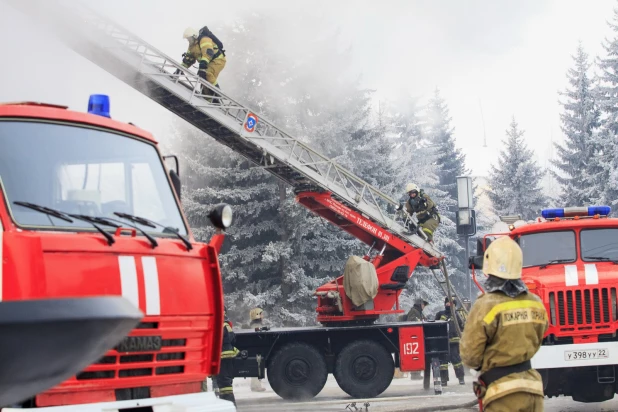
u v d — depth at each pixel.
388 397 13.64
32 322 1.56
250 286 28.69
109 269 4.70
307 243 28.56
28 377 1.62
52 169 4.95
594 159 42.16
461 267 40.44
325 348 14.04
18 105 5.02
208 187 28.22
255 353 13.73
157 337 4.95
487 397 5.09
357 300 14.09
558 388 10.46
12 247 4.35
